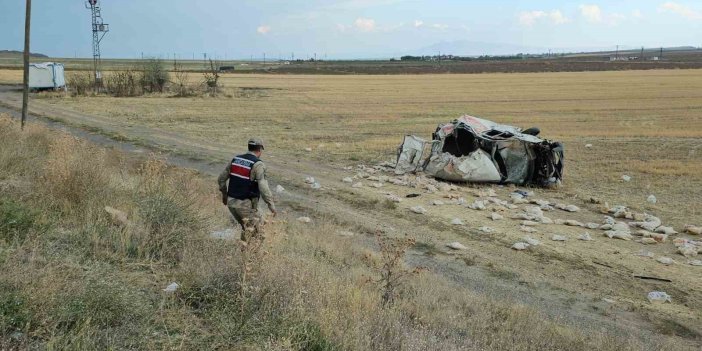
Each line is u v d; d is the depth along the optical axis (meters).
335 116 40.72
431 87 77.81
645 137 29.34
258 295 4.87
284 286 5.07
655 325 7.58
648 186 17.61
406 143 19.25
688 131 31.16
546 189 17.52
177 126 31.94
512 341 5.75
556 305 8.07
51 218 6.53
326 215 12.78
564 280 9.23
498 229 12.34
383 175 18.72
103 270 5.18
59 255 5.24
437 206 14.44
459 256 10.23
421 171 18.84
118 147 21.81
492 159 18.00
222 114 40.03
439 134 18.75
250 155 7.31
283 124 35.12
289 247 8.15
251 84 82.50
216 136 28.02
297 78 104.62
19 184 8.10
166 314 4.51
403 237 11.23
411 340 4.77
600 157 23.22
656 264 10.22
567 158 23.00
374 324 4.98
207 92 58.91
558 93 63.75
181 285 5.20
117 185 8.82
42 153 12.22
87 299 4.27
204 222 7.72
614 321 7.61
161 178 8.66
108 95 55.34
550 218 13.86
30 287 4.18
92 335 3.91
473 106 49.38
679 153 24.06
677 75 99.25
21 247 5.20
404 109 46.62
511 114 42.56
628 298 8.55
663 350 6.32
